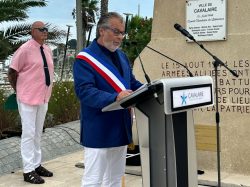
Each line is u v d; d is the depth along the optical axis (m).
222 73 4.59
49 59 4.62
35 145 4.75
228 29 4.53
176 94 2.50
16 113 6.82
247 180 4.33
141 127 2.83
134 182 4.46
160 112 2.76
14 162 5.16
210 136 4.68
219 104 4.62
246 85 4.47
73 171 5.00
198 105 2.71
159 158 2.80
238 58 4.49
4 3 8.24
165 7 4.88
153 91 2.45
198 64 4.71
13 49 8.38
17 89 4.51
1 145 5.36
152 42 4.99
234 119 4.55
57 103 7.86
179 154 2.79
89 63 2.93
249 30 4.43
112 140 2.93
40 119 4.67
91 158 2.97
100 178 3.00
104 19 2.95
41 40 4.51
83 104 3.00
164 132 2.77
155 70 4.99
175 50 4.84
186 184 2.86
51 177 4.75
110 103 2.69
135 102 2.59
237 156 4.56
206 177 4.46
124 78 3.07
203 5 4.61
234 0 4.48
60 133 6.42
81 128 3.06
